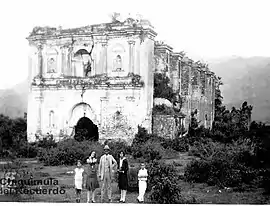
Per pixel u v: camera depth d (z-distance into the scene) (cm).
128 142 4988
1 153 4562
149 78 5166
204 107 7400
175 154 4356
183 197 2286
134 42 5119
